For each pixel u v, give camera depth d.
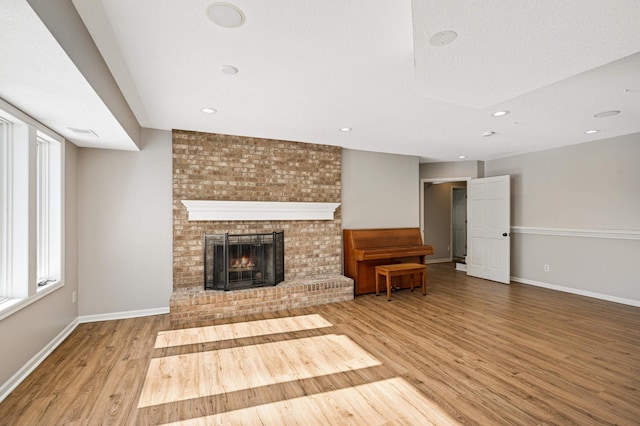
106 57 2.13
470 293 4.94
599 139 4.57
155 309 3.90
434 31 1.57
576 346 2.94
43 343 2.73
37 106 2.27
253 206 4.23
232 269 4.08
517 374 2.43
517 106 3.15
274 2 1.56
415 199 5.78
